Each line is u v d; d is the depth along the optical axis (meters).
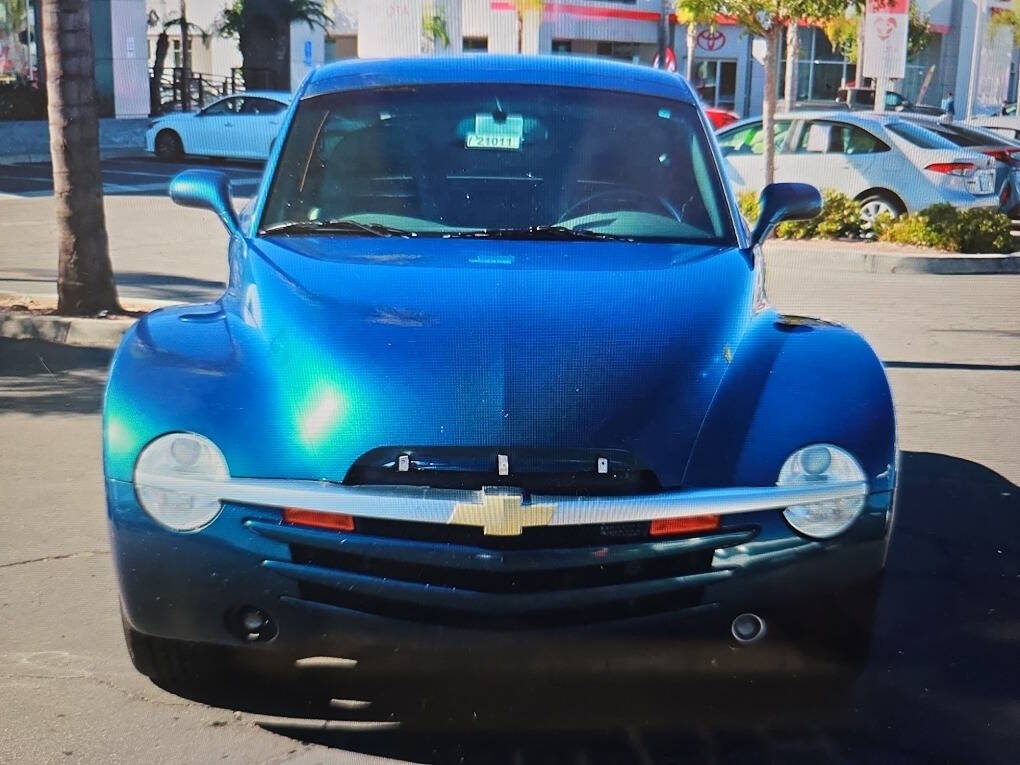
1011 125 27.72
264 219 4.45
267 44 32.41
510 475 3.22
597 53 41.78
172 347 3.62
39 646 4.00
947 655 4.07
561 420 3.29
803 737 3.50
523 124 4.70
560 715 3.59
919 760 3.39
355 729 3.50
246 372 3.49
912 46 38.47
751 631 3.41
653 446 3.30
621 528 3.24
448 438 3.25
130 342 3.68
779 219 4.61
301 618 3.29
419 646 3.29
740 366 3.58
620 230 4.39
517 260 4.02
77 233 8.81
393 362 3.41
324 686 3.73
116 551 3.35
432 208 4.43
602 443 3.28
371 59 5.12
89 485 5.69
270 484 3.25
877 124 15.06
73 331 8.60
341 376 3.39
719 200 4.58
